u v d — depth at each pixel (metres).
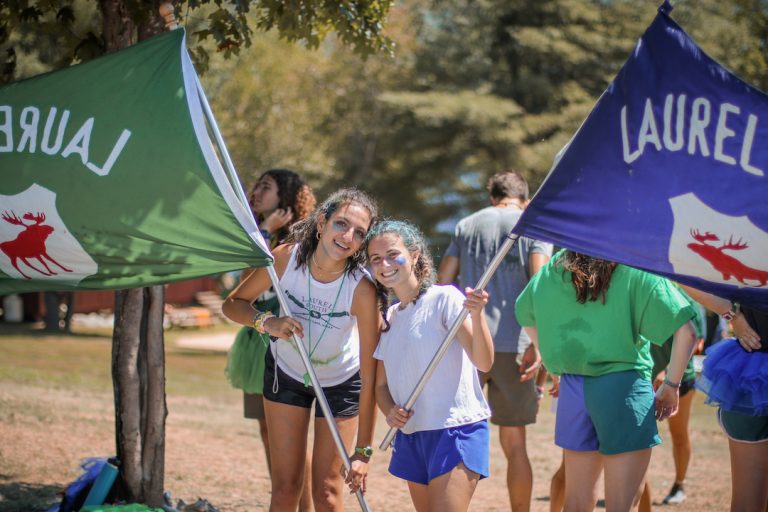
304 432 10.36
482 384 12.47
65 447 16.19
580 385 9.73
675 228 8.44
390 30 65.88
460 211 75.38
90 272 9.52
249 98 53.81
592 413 9.57
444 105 65.56
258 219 13.16
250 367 12.59
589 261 9.49
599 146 8.55
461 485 9.01
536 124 65.38
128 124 9.29
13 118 9.41
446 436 9.12
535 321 10.35
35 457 15.35
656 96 8.38
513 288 12.63
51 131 9.37
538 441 20.89
